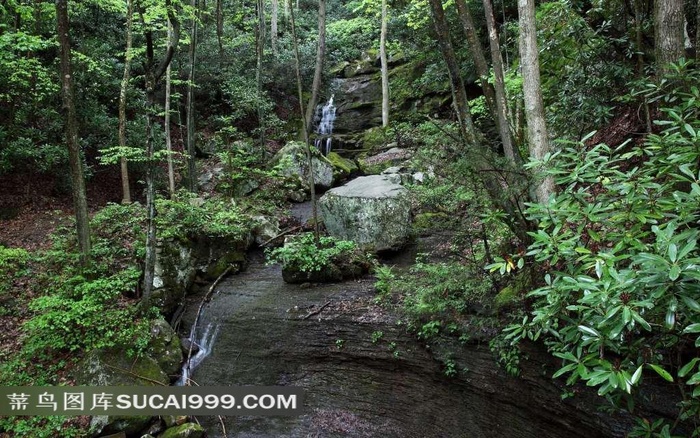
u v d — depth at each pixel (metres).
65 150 8.48
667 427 2.00
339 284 5.93
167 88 8.88
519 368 3.51
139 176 10.00
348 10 20.41
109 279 5.46
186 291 6.34
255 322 5.41
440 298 4.25
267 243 7.93
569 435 3.13
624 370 1.87
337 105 15.26
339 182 11.38
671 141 2.21
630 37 4.96
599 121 4.68
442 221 4.69
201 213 7.28
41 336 4.85
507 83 6.95
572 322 2.19
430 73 11.54
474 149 3.64
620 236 2.10
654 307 1.88
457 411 3.89
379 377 4.43
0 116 8.38
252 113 13.30
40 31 8.65
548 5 6.25
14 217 7.74
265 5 18.98
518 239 3.91
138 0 5.70
